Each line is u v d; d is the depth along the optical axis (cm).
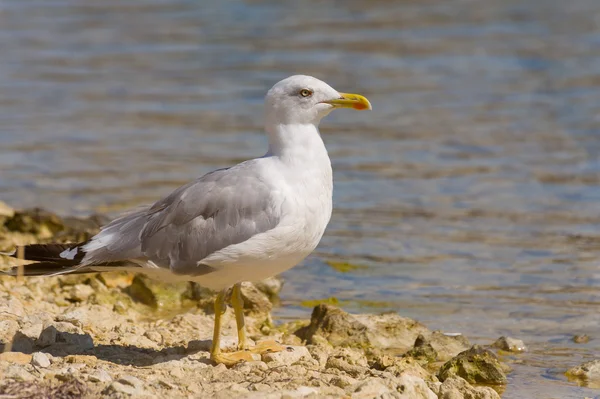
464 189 1947
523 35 3403
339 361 995
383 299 1392
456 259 1566
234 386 879
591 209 1822
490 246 1625
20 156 2181
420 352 1131
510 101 2641
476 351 1087
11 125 2444
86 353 1017
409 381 910
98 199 1875
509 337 1196
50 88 2836
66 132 2391
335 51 3234
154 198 1888
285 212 959
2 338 1023
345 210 1823
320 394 871
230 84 2869
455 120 2467
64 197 1888
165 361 998
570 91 2719
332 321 1203
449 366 1064
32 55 3234
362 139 2306
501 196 1903
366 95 2712
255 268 971
